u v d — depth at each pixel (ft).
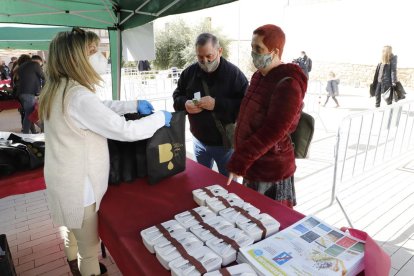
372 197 9.91
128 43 12.28
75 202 4.18
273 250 3.13
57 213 4.27
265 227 3.53
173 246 3.30
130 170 5.29
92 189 4.31
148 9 9.85
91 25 11.65
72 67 3.94
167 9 9.02
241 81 7.34
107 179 4.61
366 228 8.32
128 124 4.25
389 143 14.29
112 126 4.04
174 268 2.93
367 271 2.84
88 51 4.09
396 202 9.59
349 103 26.37
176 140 5.39
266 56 4.77
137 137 4.40
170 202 4.62
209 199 4.30
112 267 7.06
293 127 5.09
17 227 8.77
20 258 7.44
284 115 4.44
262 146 4.57
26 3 10.02
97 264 4.87
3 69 36.63
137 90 33.78
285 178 5.38
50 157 4.13
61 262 7.29
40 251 7.69
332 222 8.63
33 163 6.68
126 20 11.41
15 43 22.36
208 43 6.74
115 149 5.12
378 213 9.02
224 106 7.05
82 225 4.41
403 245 7.57
